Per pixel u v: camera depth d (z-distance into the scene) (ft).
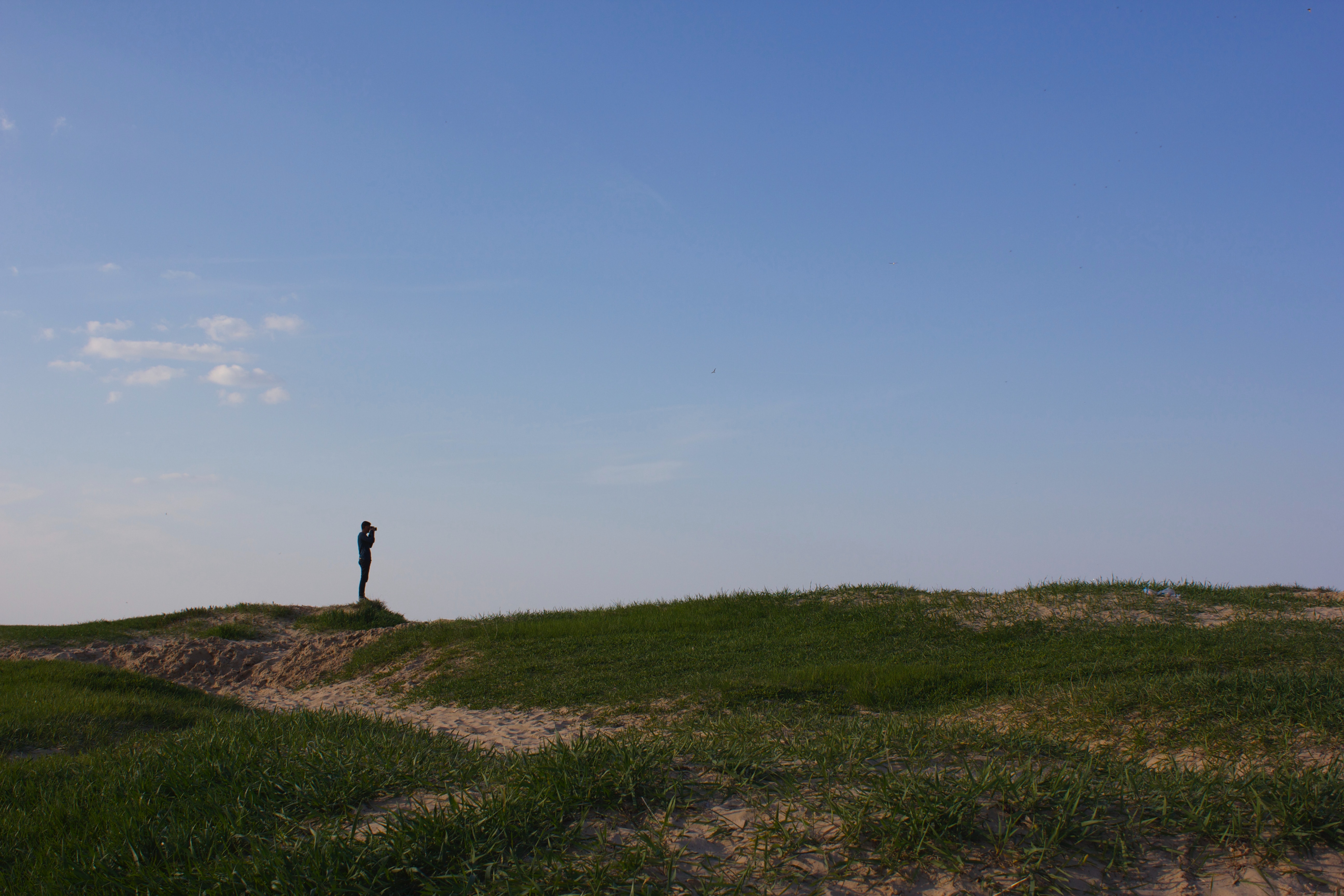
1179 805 13.62
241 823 14.58
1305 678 24.17
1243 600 46.88
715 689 38.17
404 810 14.84
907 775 14.15
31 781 20.48
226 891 12.26
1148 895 11.64
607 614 58.75
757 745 17.46
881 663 41.47
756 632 50.96
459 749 21.08
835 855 12.62
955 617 49.32
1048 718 26.23
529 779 15.23
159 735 28.60
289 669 55.31
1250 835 12.82
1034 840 12.54
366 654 54.29
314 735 22.13
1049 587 53.01
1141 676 34.22
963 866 12.07
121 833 15.16
